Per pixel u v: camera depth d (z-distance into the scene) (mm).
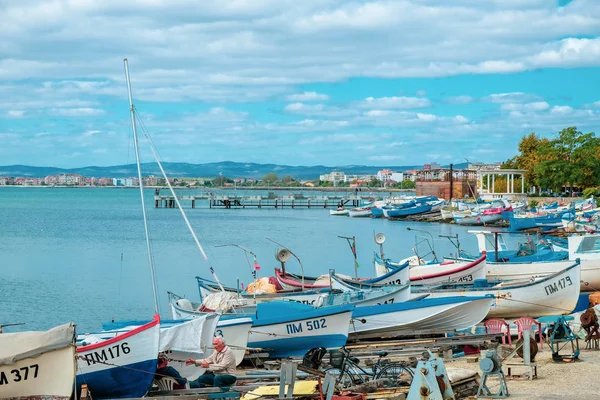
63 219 135625
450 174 146625
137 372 18484
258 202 196750
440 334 27812
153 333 18594
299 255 71938
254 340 25453
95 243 84750
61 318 38969
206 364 19406
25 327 36562
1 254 71938
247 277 55750
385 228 110688
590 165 140125
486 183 176125
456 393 18375
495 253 42812
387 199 162875
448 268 39844
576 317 27172
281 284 34750
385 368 19344
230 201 193875
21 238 91625
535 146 168375
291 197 198625
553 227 92250
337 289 32250
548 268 40125
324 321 25375
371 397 17453
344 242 86312
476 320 27562
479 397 18328
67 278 54156
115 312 40688
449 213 120312
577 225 85312
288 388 16688
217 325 24266
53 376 16734
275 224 121438
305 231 104500
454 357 24516
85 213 160250
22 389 16656
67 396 16766
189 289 49438
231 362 19562
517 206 119562
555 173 140625
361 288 34125
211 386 18938
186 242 86125
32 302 43688
